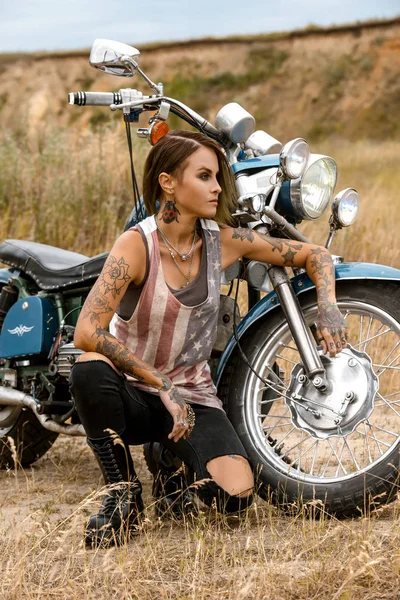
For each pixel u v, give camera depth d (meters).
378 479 3.52
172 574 3.04
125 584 2.86
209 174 3.49
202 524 3.40
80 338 3.38
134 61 3.90
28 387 4.71
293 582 2.84
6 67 61.06
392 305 3.66
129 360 3.36
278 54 63.12
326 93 58.25
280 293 3.70
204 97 61.09
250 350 3.86
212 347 3.63
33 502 4.17
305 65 61.09
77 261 4.70
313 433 3.71
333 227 3.84
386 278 3.63
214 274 3.55
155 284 3.45
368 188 19.48
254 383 3.84
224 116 3.97
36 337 4.53
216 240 3.59
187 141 3.47
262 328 3.86
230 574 2.89
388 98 56.44
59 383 4.56
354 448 4.74
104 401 3.37
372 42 61.34
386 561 2.94
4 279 5.01
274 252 3.67
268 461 3.72
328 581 2.85
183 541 3.38
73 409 4.43
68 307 4.58
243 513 3.60
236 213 3.69
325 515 3.57
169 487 3.83
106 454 3.45
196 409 3.59
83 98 3.90
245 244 3.65
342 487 3.55
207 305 3.51
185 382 3.58
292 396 3.74
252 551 3.19
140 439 3.61
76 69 61.06
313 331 3.97
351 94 57.66
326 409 3.69
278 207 3.84
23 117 13.42
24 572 3.00
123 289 3.42
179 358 3.55
